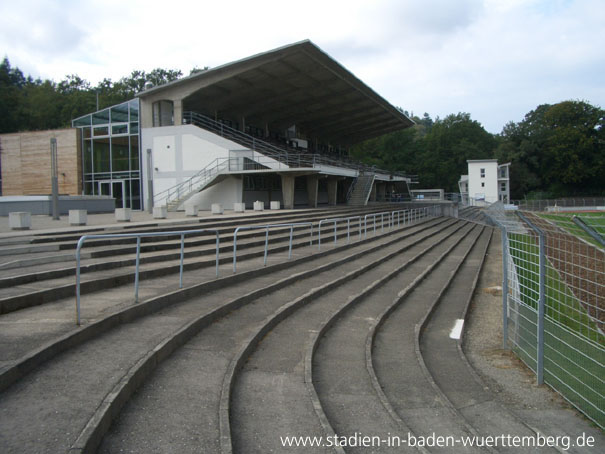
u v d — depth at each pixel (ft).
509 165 246.27
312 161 110.01
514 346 27.04
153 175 108.37
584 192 263.70
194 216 71.20
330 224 77.77
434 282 47.01
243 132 119.55
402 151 295.89
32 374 15.28
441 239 85.35
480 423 17.84
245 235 53.93
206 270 36.91
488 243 92.53
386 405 17.92
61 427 11.76
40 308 22.50
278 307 29.89
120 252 37.22
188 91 104.42
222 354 20.38
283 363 21.26
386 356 25.23
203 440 12.56
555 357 22.76
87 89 263.49
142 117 109.40
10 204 80.02
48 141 116.06
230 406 16.44
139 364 16.58
